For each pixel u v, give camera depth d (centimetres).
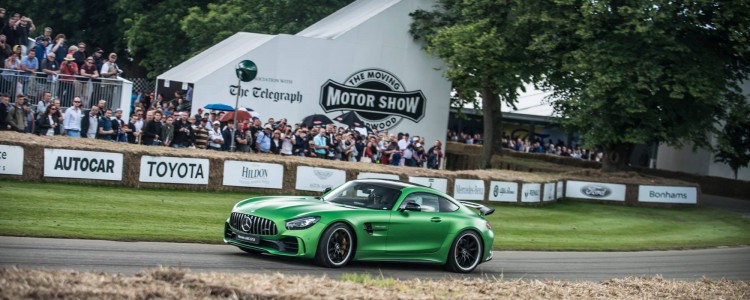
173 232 1662
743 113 3809
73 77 2762
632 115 3716
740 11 3591
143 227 1681
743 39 3522
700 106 3831
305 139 3081
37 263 1111
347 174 2641
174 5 5556
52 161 2133
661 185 3600
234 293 916
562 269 1747
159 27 5522
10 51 2694
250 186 2481
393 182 1562
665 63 3703
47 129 2483
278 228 1353
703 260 2180
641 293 1370
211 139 2841
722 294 1447
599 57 3562
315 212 1380
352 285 1080
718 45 3838
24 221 1548
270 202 1446
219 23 5094
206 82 3550
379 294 1032
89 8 6097
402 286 1130
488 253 1594
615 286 1426
